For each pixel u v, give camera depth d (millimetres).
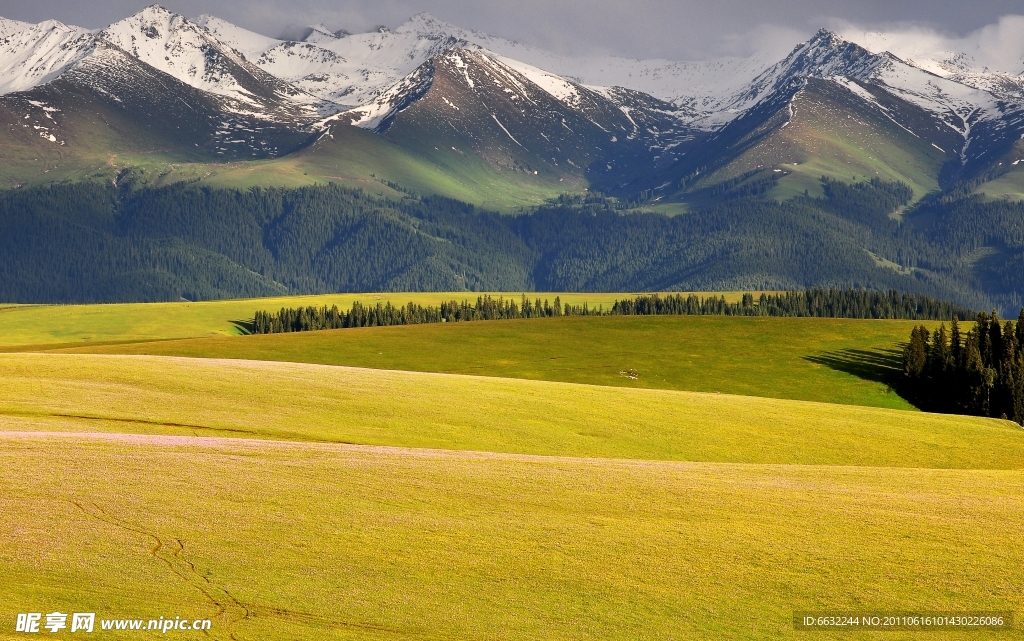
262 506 42625
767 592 37219
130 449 50750
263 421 68250
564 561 39031
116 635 31219
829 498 50000
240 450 52688
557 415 79438
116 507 40969
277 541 38938
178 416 67438
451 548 39594
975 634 34469
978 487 54531
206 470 47312
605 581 37438
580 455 69625
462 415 76062
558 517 44219
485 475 50688
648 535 42312
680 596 36562
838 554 41062
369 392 80938
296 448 54906
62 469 45469
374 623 33469
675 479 52844
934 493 52219
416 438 68500
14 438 52031
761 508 47281
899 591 37656
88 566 35500
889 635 34312
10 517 39000
